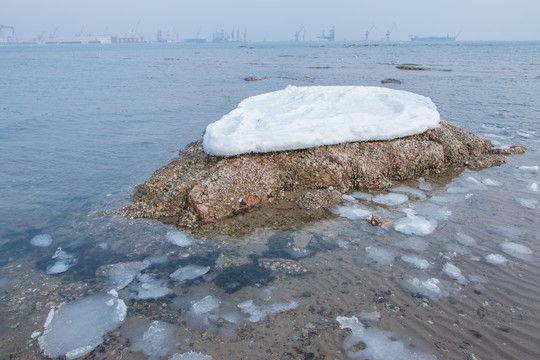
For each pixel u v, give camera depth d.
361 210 6.66
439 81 27.27
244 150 7.29
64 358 3.69
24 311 4.37
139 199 7.37
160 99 20.44
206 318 4.19
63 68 46.16
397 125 7.95
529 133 11.81
